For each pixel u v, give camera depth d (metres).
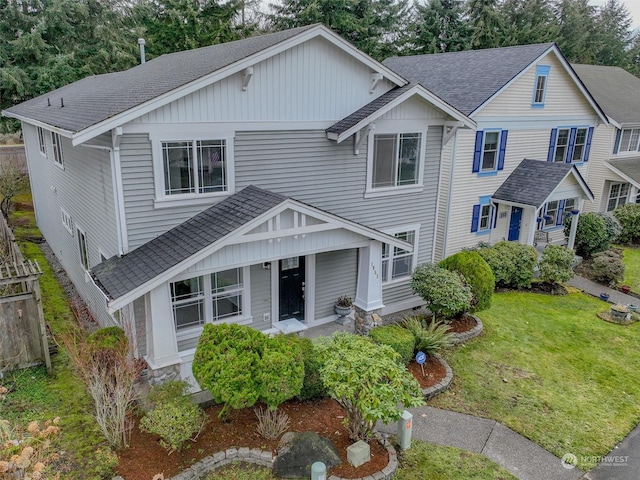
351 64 11.04
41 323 9.11
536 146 19.12
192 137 9.23
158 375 8.37
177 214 9.48
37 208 19.73
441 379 9.73
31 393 8.66
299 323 11.16
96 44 26.72
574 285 16.94
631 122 22.50
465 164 16.86
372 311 11.12
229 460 7.16
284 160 10.62
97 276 8.62
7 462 5.33
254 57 9.27
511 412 8.98
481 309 12.50
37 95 23.94
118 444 7.22
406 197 12.96
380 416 6.62
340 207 11.80
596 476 7.45
